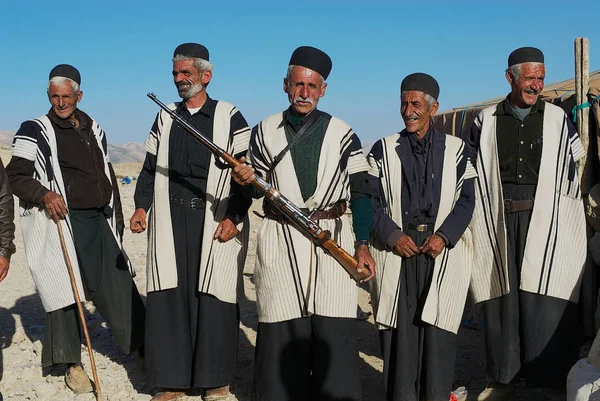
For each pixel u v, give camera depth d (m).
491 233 4.12
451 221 3.87
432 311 3.83
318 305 3.64
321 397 3.69
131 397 4.38
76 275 4.40
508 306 4.12
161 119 4.27
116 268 4.57
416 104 3.83
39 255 4.37
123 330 4.56
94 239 4.55
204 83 4.18
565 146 4.07
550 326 4.06
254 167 3.79
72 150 4.46
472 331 5.57
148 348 4.24
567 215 4.10
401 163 3.92
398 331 3.91
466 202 3.96
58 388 4.53
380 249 3.95
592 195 4.74
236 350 4.30
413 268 3.92
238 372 4.77
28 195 4.26
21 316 6.09
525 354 4.12
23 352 5.13
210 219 4.12
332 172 3.63
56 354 4.34
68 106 4.39
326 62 3.62
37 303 6.52
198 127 4.18
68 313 4.37
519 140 4.10
